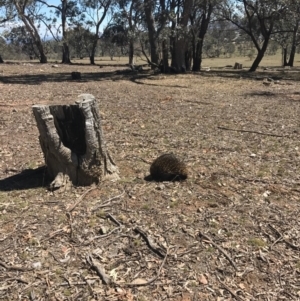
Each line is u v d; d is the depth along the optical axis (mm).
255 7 13703
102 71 14711
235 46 41906
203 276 1711
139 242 1956
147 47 16844
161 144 3730
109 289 1632
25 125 4547
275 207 2340
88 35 23109
